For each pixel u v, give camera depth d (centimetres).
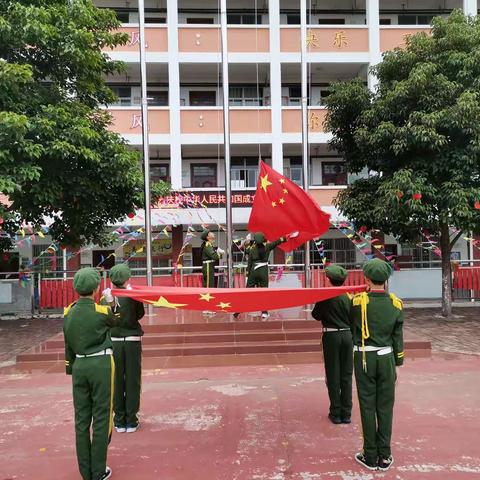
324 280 1285
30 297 1295
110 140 991
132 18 1994
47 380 691
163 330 870
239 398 582
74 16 925
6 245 1193
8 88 822
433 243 1427
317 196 1864
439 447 428
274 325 882
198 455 422
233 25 1869
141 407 554
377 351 392
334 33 1888
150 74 1989
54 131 865
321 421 500
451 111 925
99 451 367
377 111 1040
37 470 399
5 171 805
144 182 967
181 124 1842
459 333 962
